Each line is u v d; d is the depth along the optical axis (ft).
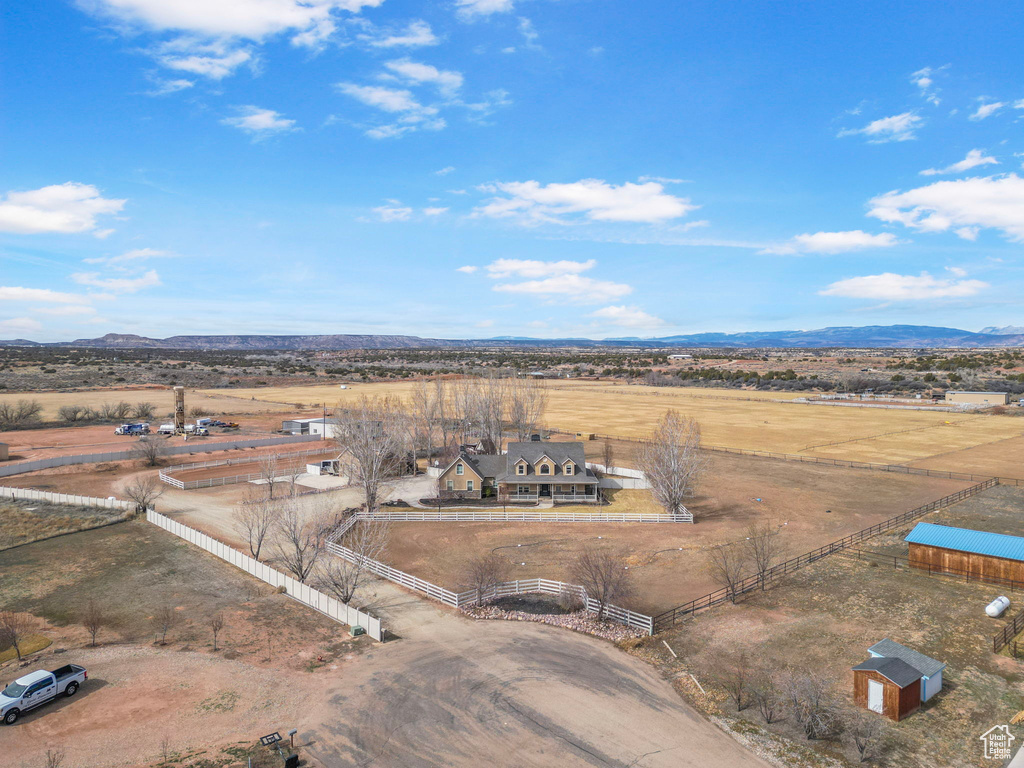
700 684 110.42
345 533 202.90
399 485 270.87
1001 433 405.18
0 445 306.14
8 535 193.88
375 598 149.89
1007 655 119.65
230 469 294.66
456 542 194.49
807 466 305.53
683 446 236.84
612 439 382.42
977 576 157.38
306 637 129.49
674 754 91.76
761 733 96.73
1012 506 227.40
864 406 556.10
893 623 133.69
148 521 209.26
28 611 141.38
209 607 143.95
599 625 134.31
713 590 154.71
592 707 103.60
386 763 89.45
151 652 122.42
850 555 177.58
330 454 331.16
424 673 114.42
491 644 126.00
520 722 99.35
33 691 102.27
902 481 273.13
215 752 91.91
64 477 275.59
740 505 236.22
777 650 122.62
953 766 88.43
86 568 167.84
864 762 89.66
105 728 98.07
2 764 89.30
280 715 101.60
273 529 195.42
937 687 107.14
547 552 185.06
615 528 208.95
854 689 105.40
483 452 306.96
